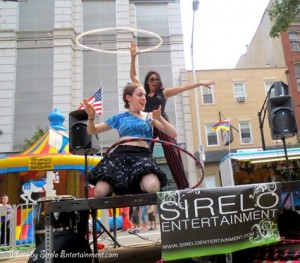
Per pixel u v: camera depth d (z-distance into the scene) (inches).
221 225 96.9
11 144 815.7
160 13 944.3
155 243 247.0
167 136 152.6
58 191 445.7
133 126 125.4
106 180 114.3
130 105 132.4
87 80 876.6
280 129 134.7
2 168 381.1
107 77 879.1
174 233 94.7
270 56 1078.4
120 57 890.1
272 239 101.2
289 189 106.6
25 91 847.1
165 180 119.2
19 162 374.3
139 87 133.0
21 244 317.1
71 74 866.1
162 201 96.9
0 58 857.5
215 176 838.5
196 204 97.3
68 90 848.3
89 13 921.5
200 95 883.4
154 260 159.0
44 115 834.8
